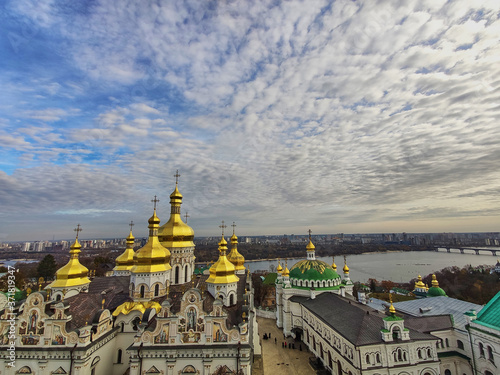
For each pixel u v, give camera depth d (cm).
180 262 6181
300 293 8575
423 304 6938
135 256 5288
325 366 6366
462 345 5431
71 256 5634
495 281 15525
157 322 4047
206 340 4016
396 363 4856
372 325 5322
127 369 4616
